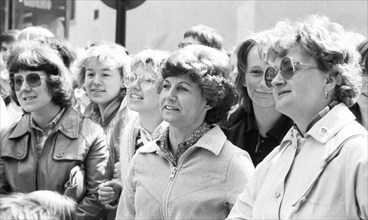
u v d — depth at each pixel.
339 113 2.78
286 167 2.86
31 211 2.22
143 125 4.32
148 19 7.59
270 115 4.12
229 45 6.65
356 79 2.84
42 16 8.82
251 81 4.09
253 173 3.18
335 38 2.83
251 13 6.45
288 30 2.86
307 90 2.82
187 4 7.18
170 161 3.53
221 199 3.40
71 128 4.46
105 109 5.01
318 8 5.89
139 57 4.32
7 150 4.45
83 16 8.57
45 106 4.44
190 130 3.55
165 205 3.45
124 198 3.72
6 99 5.73
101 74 4.96
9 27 8.85
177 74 3.52
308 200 2.71
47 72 4.44
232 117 4.29
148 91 4.24
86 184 4.43
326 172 2.69
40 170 4.37
